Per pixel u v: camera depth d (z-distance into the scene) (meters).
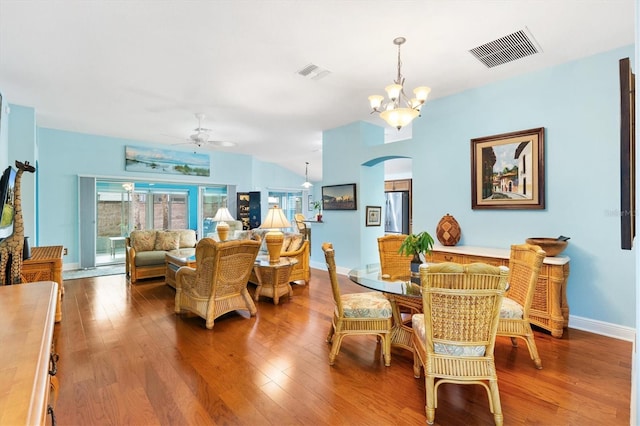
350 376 2.30
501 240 3.78
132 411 1.88
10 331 1.00
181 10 2.38
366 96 4.26
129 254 5.45
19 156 4.47
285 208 11.24
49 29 2.62
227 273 3.32
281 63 3.28
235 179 8.61
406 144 4.77
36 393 0.68
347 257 5.82
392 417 1.86
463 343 1.80
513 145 3.65
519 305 2.53
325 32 2.71
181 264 4.51
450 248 3.79
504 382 2.22
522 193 3.58
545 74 3.43
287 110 4.87
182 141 7.10
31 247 4.14
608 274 3.06
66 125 5.70
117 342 2.86
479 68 3.42
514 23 2.59
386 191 9.41
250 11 2.40
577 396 2.05
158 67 3.35
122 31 2.66
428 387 1.82
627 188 1.47
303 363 2.49
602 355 2.62
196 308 3.33
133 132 6.26
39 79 3.62
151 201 7.57
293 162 10.09
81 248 6.35
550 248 3.05
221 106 4.66
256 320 3.45
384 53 3.08
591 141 3.15
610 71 3.04
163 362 2.48
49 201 6.02
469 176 4.05
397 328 2.70
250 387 2.15
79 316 3.56
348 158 5.75
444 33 2.73
